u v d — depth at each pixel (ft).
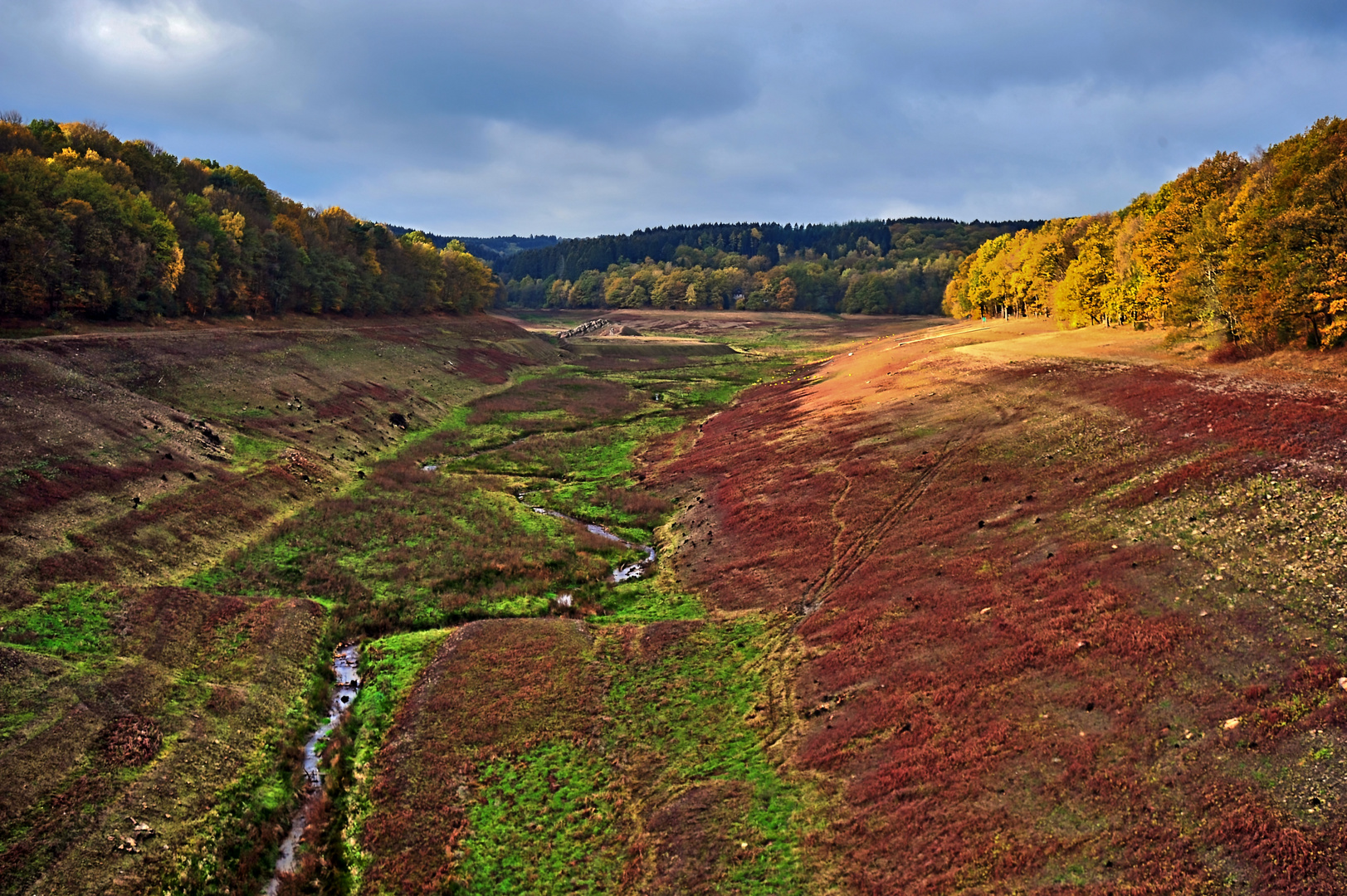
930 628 92.99
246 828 70.64
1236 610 79.25
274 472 163.63
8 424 136.26
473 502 167.53
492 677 94.22
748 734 81.76
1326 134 156.15
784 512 143.54
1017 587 96.84
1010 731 71.72
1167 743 65.10
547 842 68.33
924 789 67.51
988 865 58.18
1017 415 165.07
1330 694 64.34
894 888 58.65
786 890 60.80
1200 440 122.11
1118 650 78.64
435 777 76.74
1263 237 157.58
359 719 88.58
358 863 67.00
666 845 66.90
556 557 136.26
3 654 82.23
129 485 134.72
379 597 119.44
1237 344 171.32
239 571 123.54
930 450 156.56
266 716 85.97
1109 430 139.74
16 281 199.52
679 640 103.14
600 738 82.38
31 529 110.63
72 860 62.08
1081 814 60.64
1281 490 99.04
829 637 97.66
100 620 97.30
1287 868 51.39
